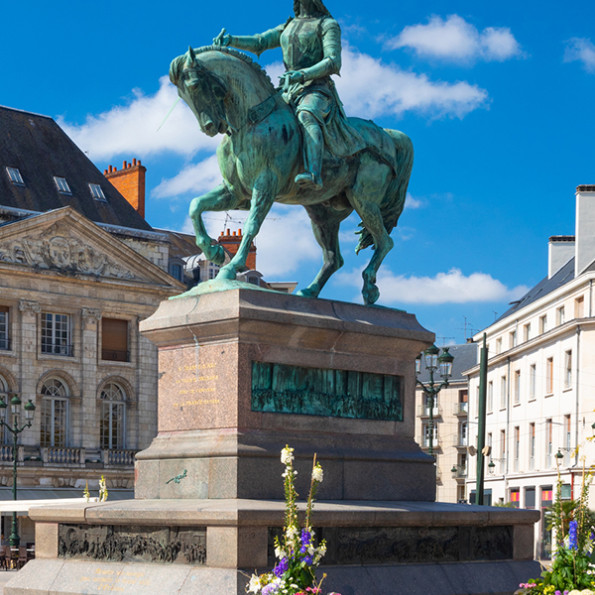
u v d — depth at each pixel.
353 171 11.52
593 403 48.12
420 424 82.00
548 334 52.03
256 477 9.87
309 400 10.54
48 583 9.91
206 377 10.28
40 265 48.91
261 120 10.72
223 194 11.10
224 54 10.66
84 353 50.03
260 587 8.05
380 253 11.73
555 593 8.56
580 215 51.69
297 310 10.45
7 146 51.97
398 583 9.72
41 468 47.66
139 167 60.56
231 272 10.58
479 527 10.73
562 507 9.14
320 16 11.62
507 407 57.84
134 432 51.28
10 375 47.78
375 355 11.07
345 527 9.71
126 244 52.22
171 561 9.39
